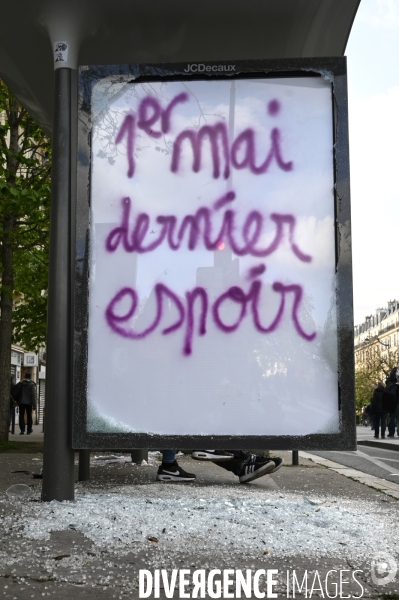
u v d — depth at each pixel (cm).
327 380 461
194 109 484
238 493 564
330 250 468
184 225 476
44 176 1482
